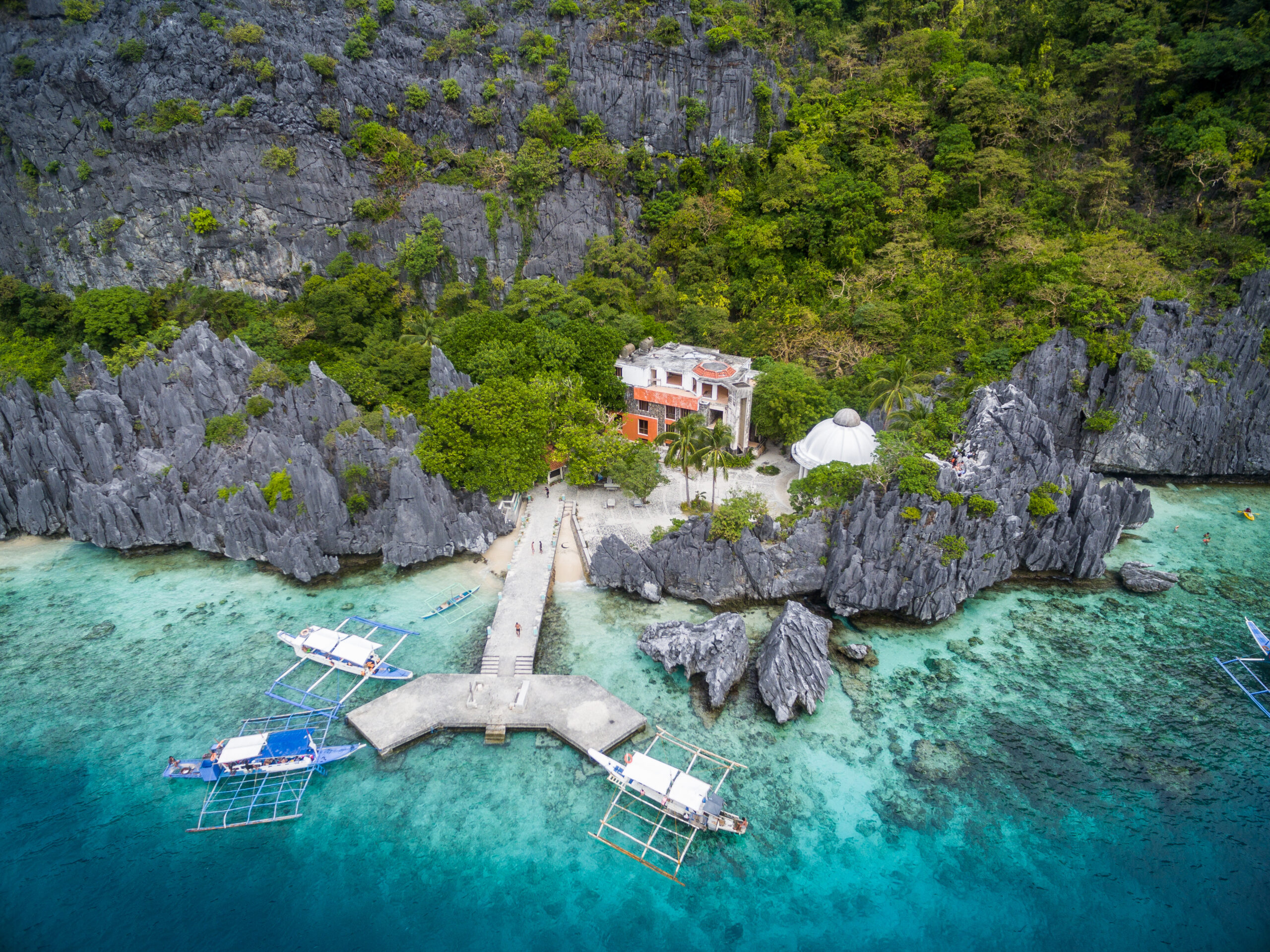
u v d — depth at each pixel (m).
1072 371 88.50
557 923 42.41
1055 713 57.03
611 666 60.62
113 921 42.50
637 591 68.62
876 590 65.75
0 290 95.00
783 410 84.94
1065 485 73.75
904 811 49.16
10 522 77.50
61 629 64.75
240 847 46.72
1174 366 87.69
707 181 113.69
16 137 95.62
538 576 69.62
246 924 42.22
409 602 68.12
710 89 112.38
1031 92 114.00
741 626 60.25
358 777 51.25
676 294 105.81
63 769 51.78
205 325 83.00
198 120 95.25
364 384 82.19
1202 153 98.62
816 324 95.62
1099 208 101.38
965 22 132.50
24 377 82.44
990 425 79.75
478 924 42.28
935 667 61.47
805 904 43.66
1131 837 47.72
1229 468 90.19
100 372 81.31
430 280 103.81
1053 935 42.22
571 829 47.88
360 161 101.50
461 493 75.69
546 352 86.75
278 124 97.62
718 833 47.69
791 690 55.91
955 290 97.12
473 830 47.75
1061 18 117.56
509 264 106.38
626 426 93.19
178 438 76.44
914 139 112.94
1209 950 41.59
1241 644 64.19
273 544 71.19
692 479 84.31
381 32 102.69
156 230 97.81
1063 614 67.88
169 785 50.81
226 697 57.62
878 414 84.06
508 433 75.25
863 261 105.81
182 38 94.38
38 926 42.28
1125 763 52.91
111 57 94.25
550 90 106.12
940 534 67.12
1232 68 101.50
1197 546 78.06
